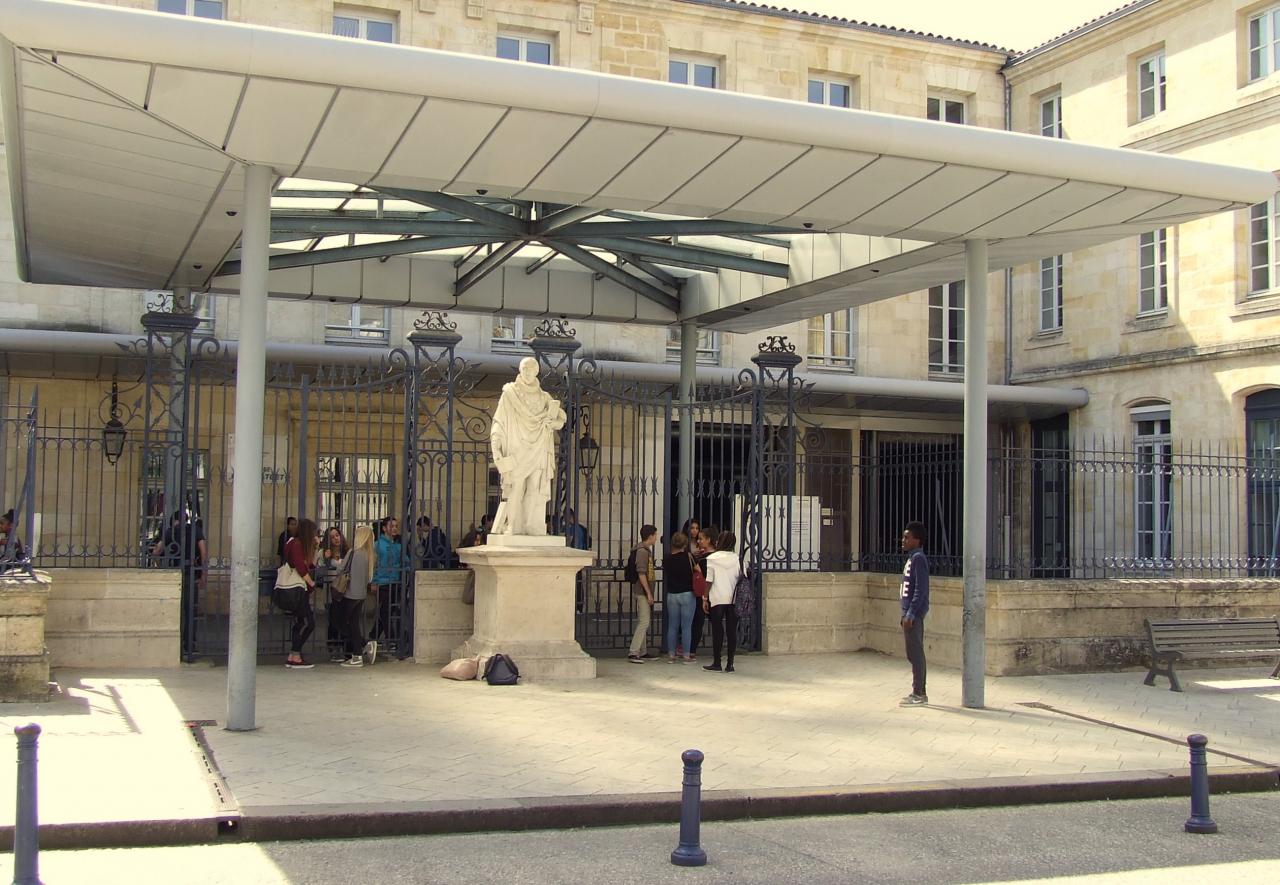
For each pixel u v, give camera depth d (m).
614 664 15.85
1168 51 26.34
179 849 7.48
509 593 14.46
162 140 10.97
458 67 10.05
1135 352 26.89
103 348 21.08
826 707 12.89
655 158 11.43
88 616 14.35
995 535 16.81
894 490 18.08
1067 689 14.59
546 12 25.92
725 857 7.63
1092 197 12.69
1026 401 27.27
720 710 12.52
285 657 16.08
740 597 15.52
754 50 27.66
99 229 14.31
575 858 7.54
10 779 8.57
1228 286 24.95
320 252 16.64
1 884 6.57
